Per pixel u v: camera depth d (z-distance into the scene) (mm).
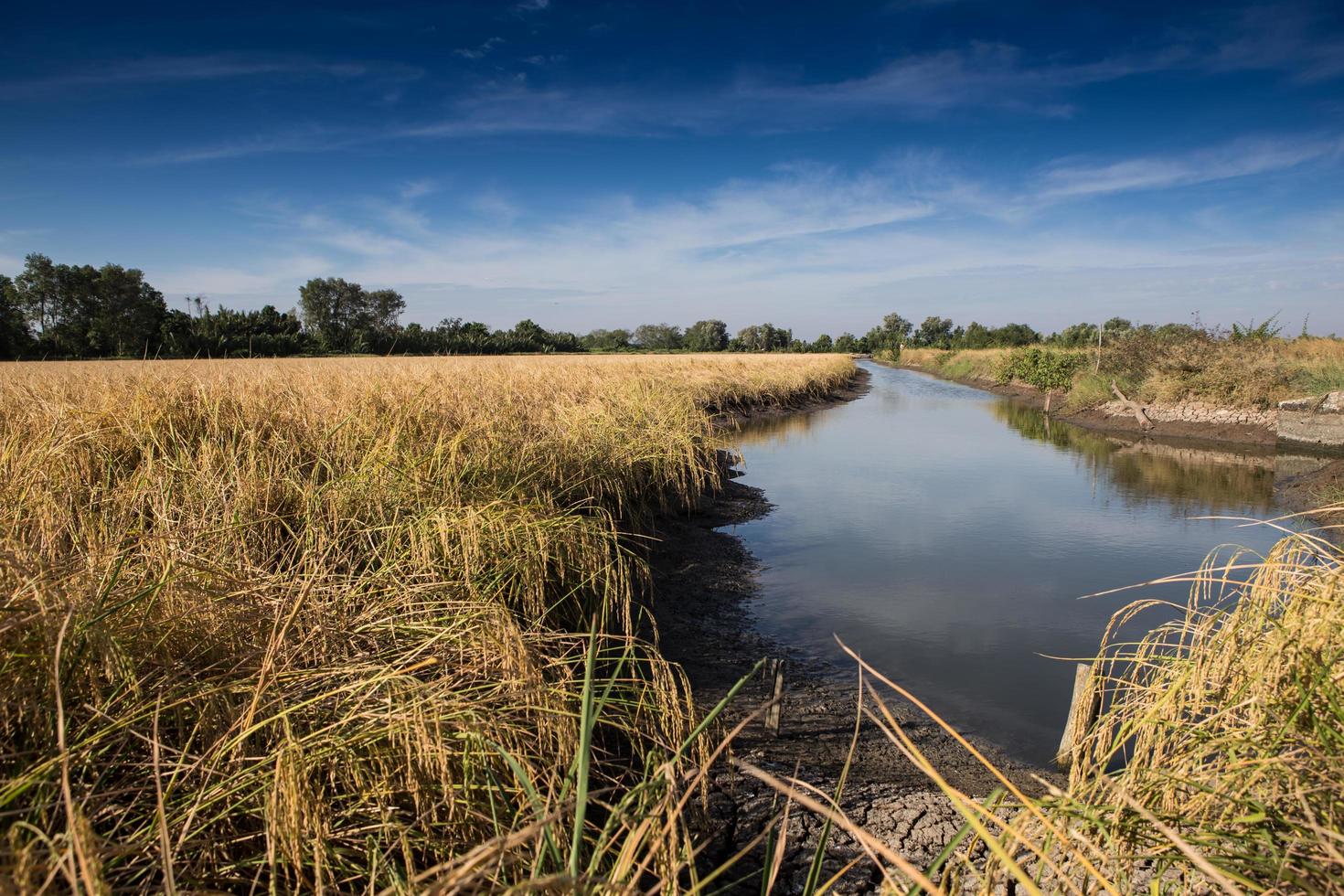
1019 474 12398
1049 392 24516
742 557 7609
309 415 6156
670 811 1904
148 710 2205
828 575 7035
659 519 8578
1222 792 1896
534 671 2818
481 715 2426
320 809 1984
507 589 4184
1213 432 16219
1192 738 2211
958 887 2398
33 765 1869
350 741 2166
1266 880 1573
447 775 2131
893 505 10055
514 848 1977
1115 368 21391
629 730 3031
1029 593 6523
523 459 6504
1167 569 7230
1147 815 1337
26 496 3488
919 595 6508
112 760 2129
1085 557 7633
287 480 4559
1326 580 2430
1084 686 3664
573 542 4922
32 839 1476
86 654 2188
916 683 4832
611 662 4023
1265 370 16750
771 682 4738
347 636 2953
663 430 9906
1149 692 2766
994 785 3576
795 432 18562
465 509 4434
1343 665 2107
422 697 2367
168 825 1919
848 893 2660
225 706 2338
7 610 2076
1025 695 4664
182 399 6070
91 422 5094
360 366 11688
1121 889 1854
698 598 6340
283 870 2016
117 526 3473
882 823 3125
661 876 1850
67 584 2381
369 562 3730
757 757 3719
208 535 3473
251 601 2949
